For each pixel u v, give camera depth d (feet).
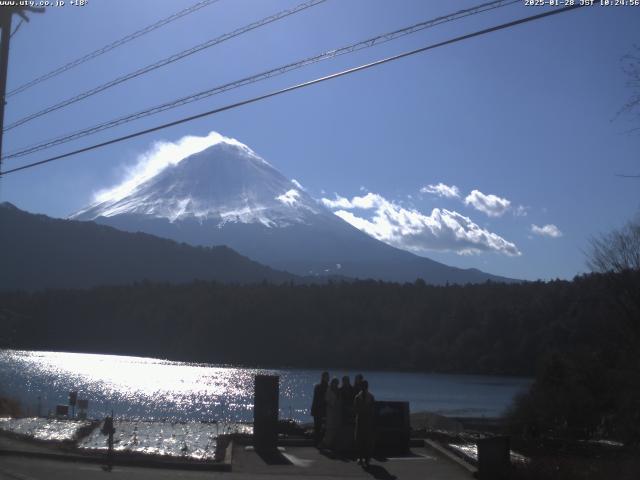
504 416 137.49
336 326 433.89
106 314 491.31
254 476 49.78
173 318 466.29
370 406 55.11
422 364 385.50
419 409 220.43
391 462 56.70
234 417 209.05
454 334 383.04
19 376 301.63
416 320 408.46
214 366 413.80
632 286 110.63
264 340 433.07
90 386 281.95
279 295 458.09
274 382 60.44
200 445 62.03
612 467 56.90
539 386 125.29
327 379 63.93
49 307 501.15
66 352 473.26
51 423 73.56
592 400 116.78
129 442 62.75
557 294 336.90
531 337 335.67
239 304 453.58
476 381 328.29
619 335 115.34
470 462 56.29
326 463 55.36
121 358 440.45
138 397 256.11
